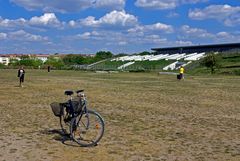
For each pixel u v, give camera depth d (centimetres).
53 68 11675
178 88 3312
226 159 830
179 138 1055
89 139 951
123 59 17388
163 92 2819
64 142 973
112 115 1513
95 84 3838
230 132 1162
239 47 16350
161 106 1877
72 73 7794
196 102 2102
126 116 1490
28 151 866
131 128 1208
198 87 3491
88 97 2322
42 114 1495
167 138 1052
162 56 17312
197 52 18162
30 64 13650
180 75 5116
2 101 1994
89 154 853
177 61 13812
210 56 8512
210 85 3859
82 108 971
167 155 856
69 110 987
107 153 866
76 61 17912
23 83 3803
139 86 3569
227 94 2689
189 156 850
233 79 5441
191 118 1463
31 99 2138
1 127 1179
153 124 1298
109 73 8081
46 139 1006
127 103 1995
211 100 2228
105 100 2144
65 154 848
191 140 1030
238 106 1923
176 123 1329
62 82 4119
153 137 1064
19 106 1772
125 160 806
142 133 1123
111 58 18538
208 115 1562
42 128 1170
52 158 809
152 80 4903
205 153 881
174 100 2202
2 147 902
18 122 1286
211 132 1159
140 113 1591
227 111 1711
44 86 3366
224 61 10606
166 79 5231
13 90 2820
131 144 966
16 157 809
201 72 8594
